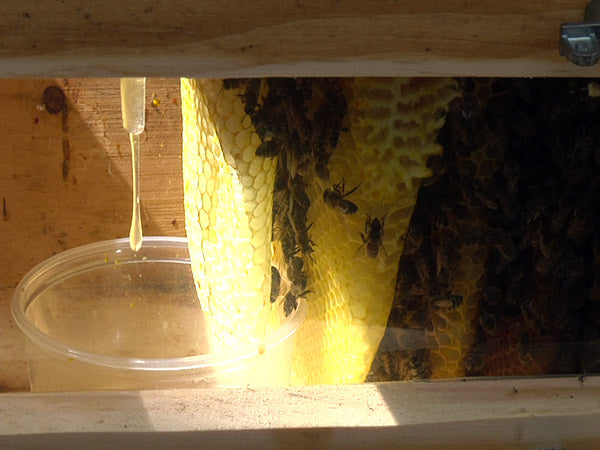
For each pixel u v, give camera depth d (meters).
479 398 0.32
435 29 0.26
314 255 0.38
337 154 0.35
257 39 0.26
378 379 0.37
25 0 0.25
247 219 0.36
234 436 0.31
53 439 0.31
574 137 0.33
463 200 0.36
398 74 0.27
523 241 0.36
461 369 0.37
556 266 0.35
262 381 0.36
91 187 0.47
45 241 0.48
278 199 0.37
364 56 0.27
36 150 0.46
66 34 0.26
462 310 0.37
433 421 0.32
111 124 0.47
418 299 0.37
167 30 0.26
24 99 0.45
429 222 0.36
